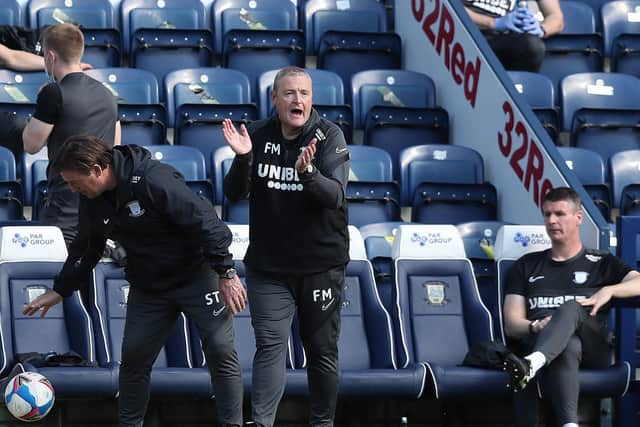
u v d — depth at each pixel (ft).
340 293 62.59
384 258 84.99
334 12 113.70
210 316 60.54
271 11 113.70
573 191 79.56
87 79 76.13
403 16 113.60
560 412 73.67
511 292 79.30
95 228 59.67
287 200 60.95
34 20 108.99
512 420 79.20
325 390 63.52
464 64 103.40
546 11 115.24
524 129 94.53
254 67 107.96
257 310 61.87
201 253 60.29
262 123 62.28
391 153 101.50
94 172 57.26
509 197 96.53
